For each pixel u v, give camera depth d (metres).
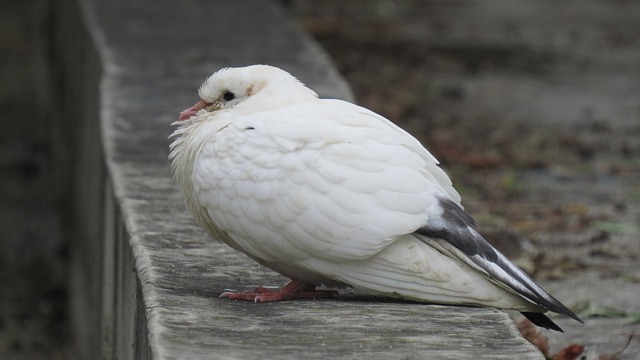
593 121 17.03
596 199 13.34
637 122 17.02
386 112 17.14
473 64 20.73
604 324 9.12
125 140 10.66
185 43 14.88
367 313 6.53
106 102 11.97
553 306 6.38
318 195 6.53
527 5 26.69
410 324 6.35
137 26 15.63
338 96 12.20
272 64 13.87
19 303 15.42
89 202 13.05
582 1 27.55
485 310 6.59
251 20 16.61
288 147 6.63
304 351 5.87
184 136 7.33
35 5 26.06
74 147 16.20
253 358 5.73
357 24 23.56
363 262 6.59
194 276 7.25
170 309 6.44
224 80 7.27
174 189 9.21
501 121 17.00
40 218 18.31
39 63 24.62
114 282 9.18
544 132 16.38
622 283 10.28
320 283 7.01
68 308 15.20
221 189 6.71
